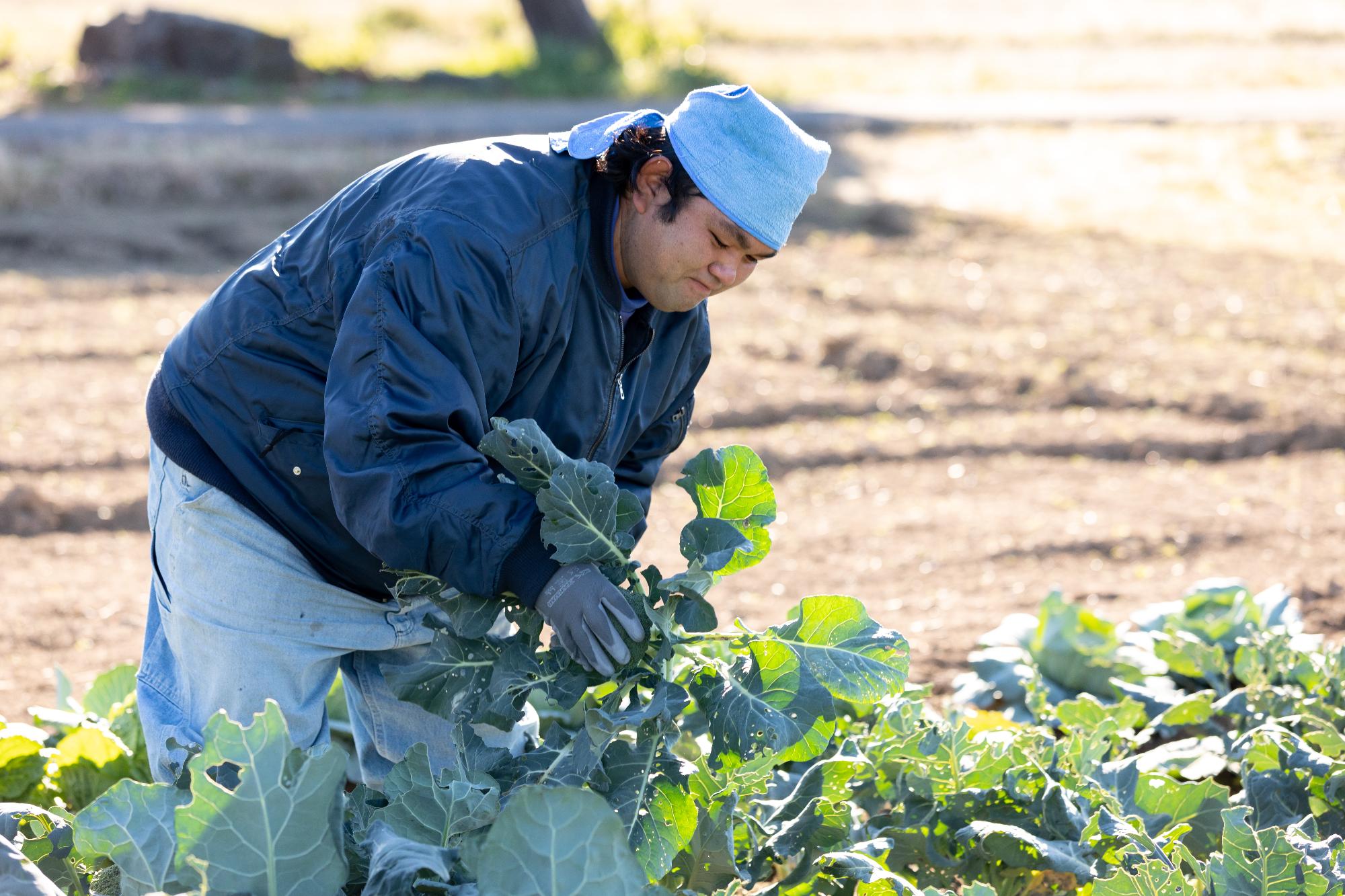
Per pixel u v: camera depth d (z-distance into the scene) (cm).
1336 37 4294
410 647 430
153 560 417
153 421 399
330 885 312
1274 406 1102
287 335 374
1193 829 439
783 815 392
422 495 332
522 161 366
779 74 3491
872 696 359
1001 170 2248
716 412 1126
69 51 3362
